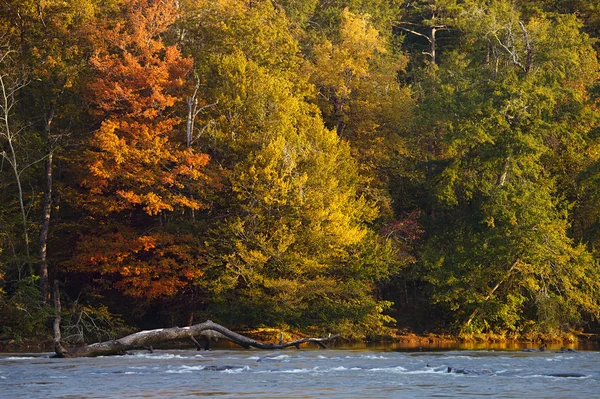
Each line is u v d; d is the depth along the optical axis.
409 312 87.69
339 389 33.00
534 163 84.38
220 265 75.25
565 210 83.62
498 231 81.88
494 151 84.38
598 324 85.94
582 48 91.81
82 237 76.38
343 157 83.44
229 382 35.62
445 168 87.00
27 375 39.28
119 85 78.81
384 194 91.44
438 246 86.25
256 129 79.88
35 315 71.19
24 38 82.25
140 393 32.12
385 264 80.25
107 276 81.62
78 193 78.75
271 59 88.12
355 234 77.25
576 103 85.75
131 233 76.88
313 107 88.12
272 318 74.81
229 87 80.94
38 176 82.00
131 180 77.88
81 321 74.25
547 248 80.12
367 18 113.69
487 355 52.66
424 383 34.97
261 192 75.75
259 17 90.75
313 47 106.06
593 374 38.66
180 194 76.19
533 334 80.69
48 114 80.44
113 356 51.16
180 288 78.88
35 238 79.75
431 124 92.69
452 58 102.69
